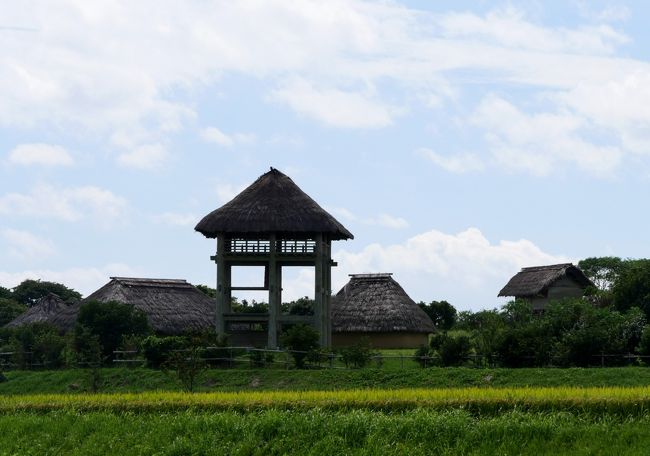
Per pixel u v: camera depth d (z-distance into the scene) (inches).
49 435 1305.4
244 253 2345.0
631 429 1144.2
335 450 1154.0
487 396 1284.4
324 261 2381.9
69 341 2249.0
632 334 1948.8
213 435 1225.4
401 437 1172.5
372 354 2068.2
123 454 1224.2
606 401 1212.5
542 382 1752.0
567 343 1903.3
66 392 1977.1
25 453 1256.8
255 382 1924.2
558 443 1128.2
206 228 2322.8
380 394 1353.3
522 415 1192.8
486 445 1133.7
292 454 1161.4
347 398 1326.3
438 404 1259.8
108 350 2258.9
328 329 2417.6
